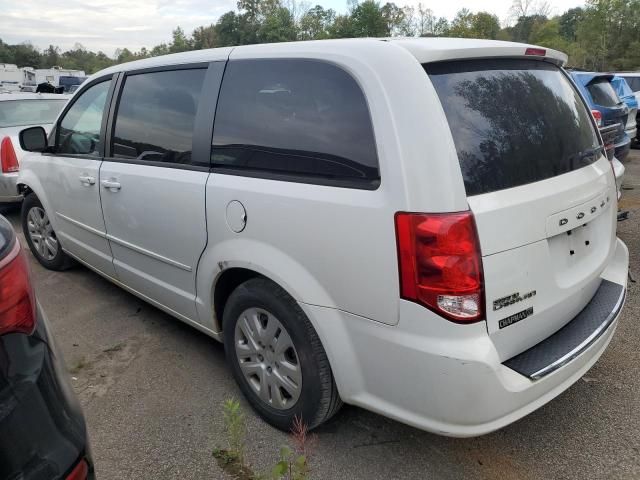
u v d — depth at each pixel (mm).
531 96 2365
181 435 2623
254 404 2719
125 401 2908
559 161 2359
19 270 1558
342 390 2270
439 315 1903
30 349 1505
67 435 1497
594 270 2527
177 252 2980
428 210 1888
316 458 2451
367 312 2076
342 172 2148
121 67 3586
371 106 2057
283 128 2400
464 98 2082
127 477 2359
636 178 8406
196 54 2984
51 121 7785
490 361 1910
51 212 4426
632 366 3125
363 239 2027
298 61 2391
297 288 2271
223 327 2793
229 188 2547
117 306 4113
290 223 2275
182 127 2930
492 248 1945
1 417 1370
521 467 2389
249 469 2391
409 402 2057
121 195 3338
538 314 2166
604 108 7633
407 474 2354
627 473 2336
